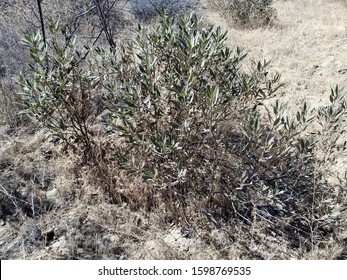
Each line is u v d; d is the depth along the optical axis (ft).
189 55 8.82
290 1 25.49
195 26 9.68
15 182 10.12
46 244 8.66
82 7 17.69
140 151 9.59
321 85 14.74
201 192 9.16
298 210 9.20
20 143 11.32
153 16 20.80
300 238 8.57
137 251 8.48
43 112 9.70
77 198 9.64
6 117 12.21
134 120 9.50
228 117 10.34
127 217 9.12
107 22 17.34
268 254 8.32
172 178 9.27
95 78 10.15
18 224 9.08
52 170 10.43
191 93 8.32
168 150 8.41
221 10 22.68
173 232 8.87
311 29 19.86
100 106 12.27
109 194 9.67
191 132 9.27
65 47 11.84
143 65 9.43
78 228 8.96
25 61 13.61
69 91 9.78
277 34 19.52
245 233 8.73
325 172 9.85
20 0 16.40
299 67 16.06
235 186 9.26
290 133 8.66
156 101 9.30
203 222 8.90
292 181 9.62
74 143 10.55
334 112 9.25
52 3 16.55
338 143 11.09
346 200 8.99
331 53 17.11
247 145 9.13
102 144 10.44
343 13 22.33
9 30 14.43
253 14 21.12
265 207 9.29
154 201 9.34
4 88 12.53
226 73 9.68
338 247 8.20
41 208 9.41
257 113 10.16
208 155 9.77
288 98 13.89
